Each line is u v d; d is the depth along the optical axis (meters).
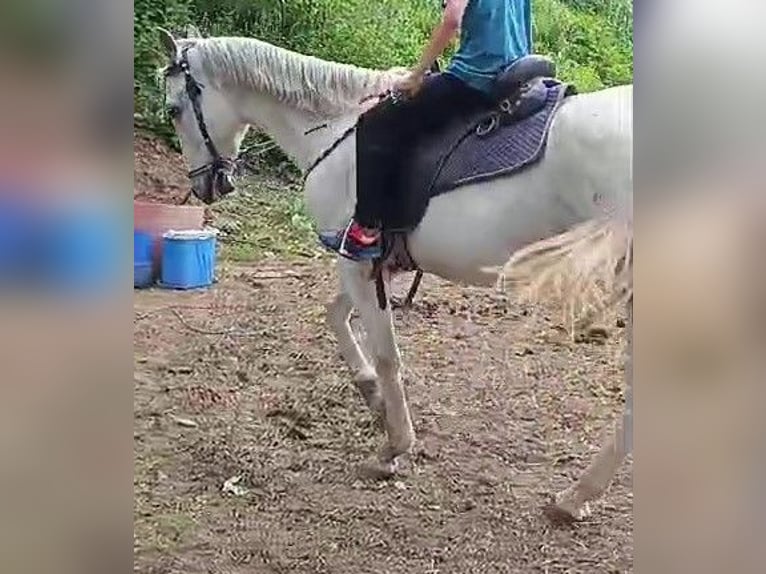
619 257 2.47
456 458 3.29
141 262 5.29
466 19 2.65
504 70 2.67
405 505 2.93
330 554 2.58
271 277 5.62
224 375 4.04
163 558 2.51
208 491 2.98
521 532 2.73
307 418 3.61
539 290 2.57
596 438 3.46
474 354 4.38
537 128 2.61
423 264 2.90
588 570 2.51
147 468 3.10
